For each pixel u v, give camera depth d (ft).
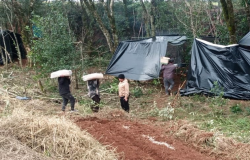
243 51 41.09
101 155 18.28
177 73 53.72
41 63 47.44
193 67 41.88
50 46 44.11
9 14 74.13
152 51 45.70
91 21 73.72
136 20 80.38
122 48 49.21
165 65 42.32
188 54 54.03
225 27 51.96
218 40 51.37
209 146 22.22
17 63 68.18
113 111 30.25
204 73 41.04
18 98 37.86
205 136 22.85
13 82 48.03
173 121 29.48
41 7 68.23
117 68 47.52
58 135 19.54
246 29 56.34
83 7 71.15
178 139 23.67
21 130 19.40
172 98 39.55
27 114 21.79
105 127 24.94
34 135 19.25
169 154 19.63
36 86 45.83
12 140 17.97
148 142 21.61
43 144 18.60
